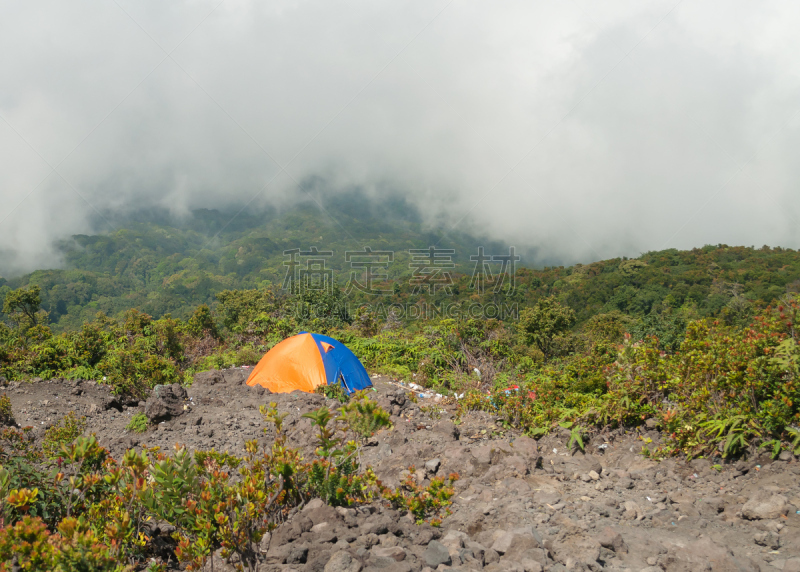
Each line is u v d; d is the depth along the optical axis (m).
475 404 8.55
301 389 10.53
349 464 4.38
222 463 3.76
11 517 3.33
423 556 3.26
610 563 3.34
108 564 2.71
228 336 23.77
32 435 7.20
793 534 3.56
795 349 5.02
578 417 6.60
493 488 4.89
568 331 24.56
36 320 34.88
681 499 4.45
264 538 3.78
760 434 4.93
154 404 7.93
